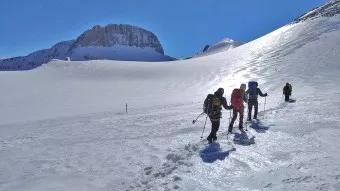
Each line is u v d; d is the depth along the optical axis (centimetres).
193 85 6347
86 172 885
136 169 880
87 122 2217
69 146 1294
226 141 1084
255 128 1280
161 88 6328
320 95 2681
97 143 1305
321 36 7525
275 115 1598
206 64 8169
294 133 1116
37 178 859
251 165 815
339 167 738
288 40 8412
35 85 7312
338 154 844
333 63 5609
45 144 1407
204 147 1022
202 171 793
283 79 5106
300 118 1421
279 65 6247
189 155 939
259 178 718
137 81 7331
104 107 4256
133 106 4044
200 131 1391
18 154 1206
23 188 784
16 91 6650
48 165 997
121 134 1515
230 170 789
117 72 8356
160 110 2736
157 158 970
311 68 5538
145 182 755
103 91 6334
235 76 6425
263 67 6494
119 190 731
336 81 4381
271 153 901
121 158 1007
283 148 942
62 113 3903
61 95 6084
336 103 1883
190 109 2531
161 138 1288
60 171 915
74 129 1875
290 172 734
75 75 8244
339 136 1034
